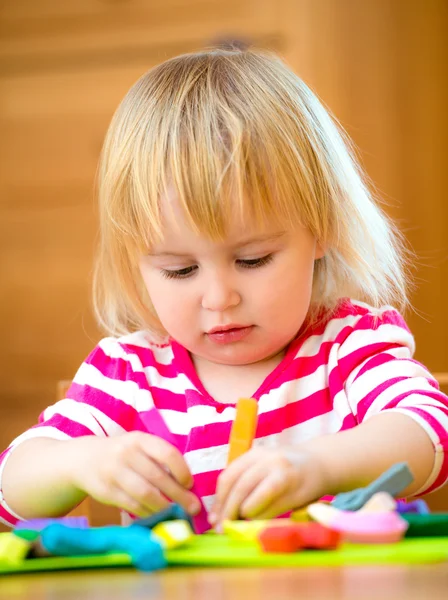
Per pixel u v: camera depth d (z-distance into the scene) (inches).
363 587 19.7
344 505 26.8
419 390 36.2
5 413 104.4
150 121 38.3
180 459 31.3
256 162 36.0
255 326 36.9
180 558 23.4
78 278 103.4
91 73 103.0
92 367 42.2
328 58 98.7
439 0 97.3
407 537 25.5
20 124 104.3
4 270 104.8
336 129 42.3
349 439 32.0
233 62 40.6
